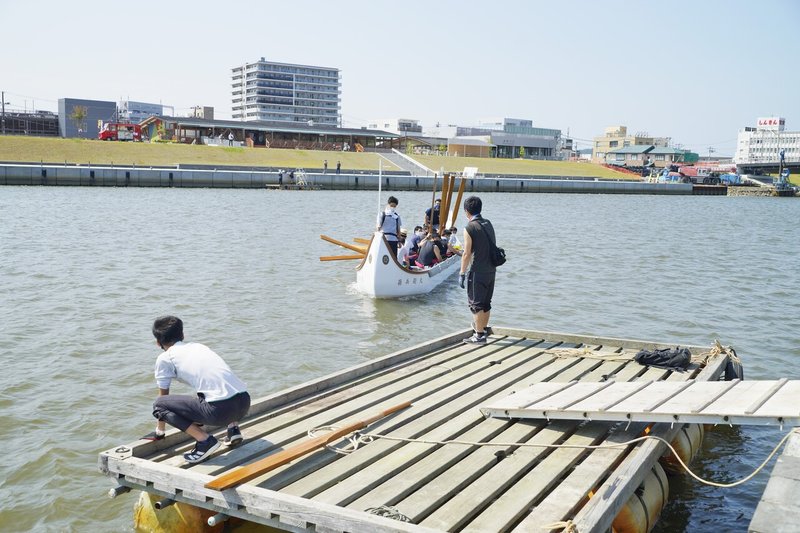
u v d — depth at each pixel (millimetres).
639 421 6793
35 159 69500
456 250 21391
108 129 88000
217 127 100750
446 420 7301
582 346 10422
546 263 24812
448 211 22266
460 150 124000
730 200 91875
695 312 16781
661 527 6699
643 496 6320
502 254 10367
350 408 7480
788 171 138000
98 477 7410
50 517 6586
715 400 6535
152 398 9805
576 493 5539
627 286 20391
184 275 19734
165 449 6316
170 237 28453
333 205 50906
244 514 5371
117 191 57438
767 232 40844
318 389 8039
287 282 19250
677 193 104188
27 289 17078
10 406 9297
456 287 19422
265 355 12031
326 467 5988
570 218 48562
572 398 7219
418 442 6559
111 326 13695
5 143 71000
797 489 5305
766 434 9023
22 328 13344
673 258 27281
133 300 16141
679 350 9398
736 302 18219
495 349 10258
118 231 29828
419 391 8148
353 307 16297
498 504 5406
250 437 6574
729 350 9641
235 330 13703
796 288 20641
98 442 8281
